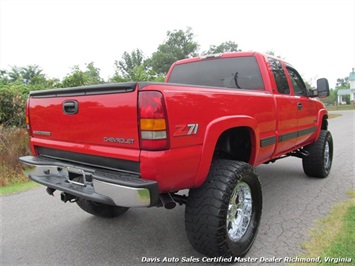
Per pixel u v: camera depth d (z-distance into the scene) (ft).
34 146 10.35
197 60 14.21
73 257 9.44
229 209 8.60
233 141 10.46
